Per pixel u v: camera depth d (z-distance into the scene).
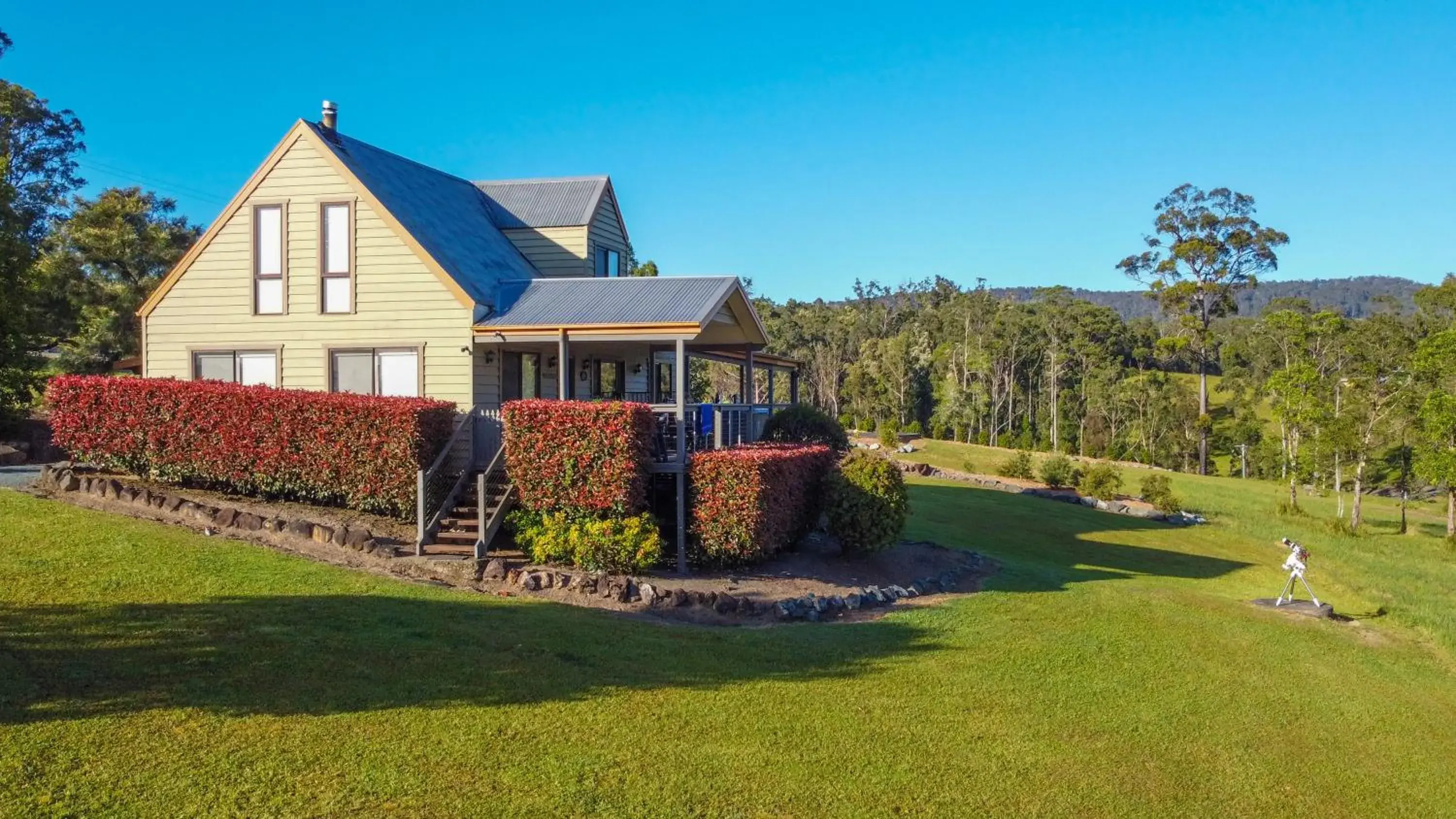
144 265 36.50
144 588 11.41
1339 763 10.61
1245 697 12.42
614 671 10.29
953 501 31.08
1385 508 48.22
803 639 12.62
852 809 7.73
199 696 8.36
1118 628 15.02
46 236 36.88
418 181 23.17
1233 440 68.75
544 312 19.12
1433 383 39.19
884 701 10.35
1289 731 11.41
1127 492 42.19
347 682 9.03
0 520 13.98
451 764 7.60
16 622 9.86
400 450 16.03
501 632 11.15
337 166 19.91
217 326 20.70
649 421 15.68
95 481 16.77
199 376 20.81
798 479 17.23
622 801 7.36
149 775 6.90
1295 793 9.55
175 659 9.16
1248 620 17.08
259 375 20.50
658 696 9.64
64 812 6.31
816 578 16.11
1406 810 9.60
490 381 20.08
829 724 9.45
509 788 7.33
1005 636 13.82
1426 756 11.27
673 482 17.14
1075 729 10.30
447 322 19.36
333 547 14.86
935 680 11.34
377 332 19.77
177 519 15.60
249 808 6.61
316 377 20.14
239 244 20.56
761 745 8.75
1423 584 26.05
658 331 17.41
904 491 17.98
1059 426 74.19
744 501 15.38
